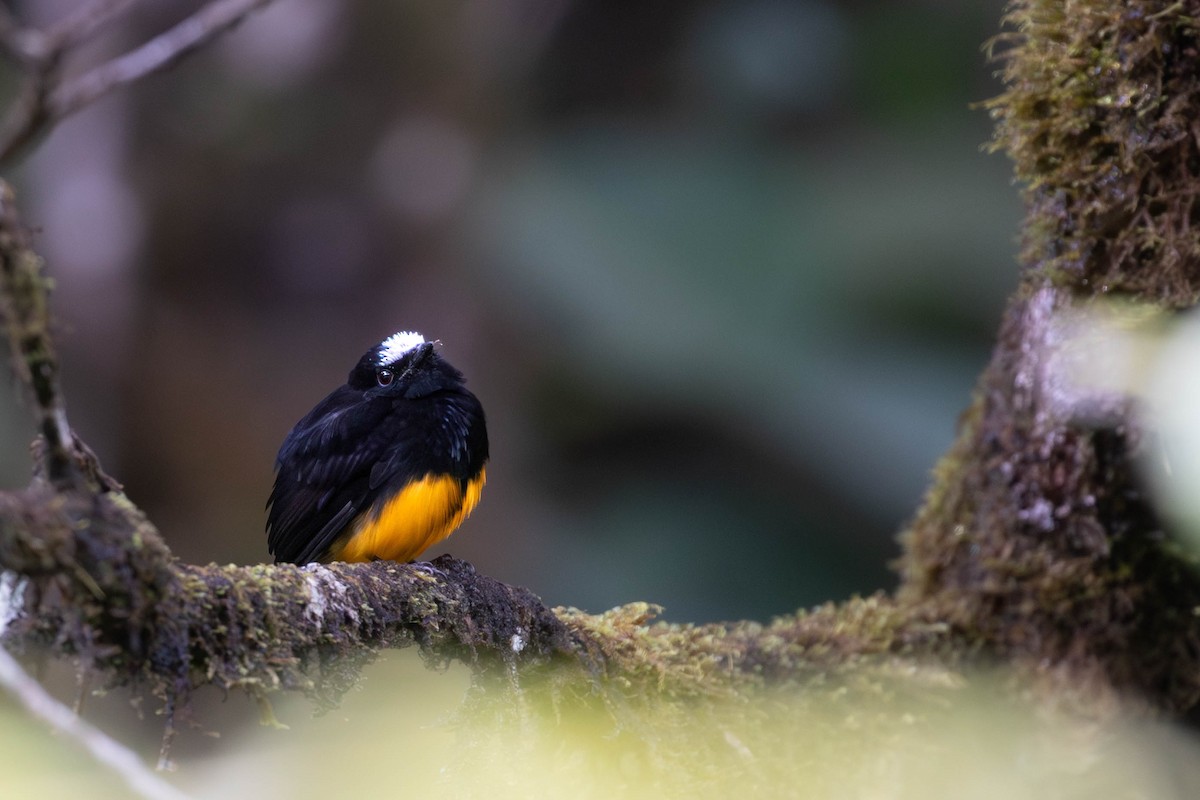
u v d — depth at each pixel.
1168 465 4.79
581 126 15.98
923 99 15.18
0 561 3.15
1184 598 5.63
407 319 15.34
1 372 12.50
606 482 14.23
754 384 13.47
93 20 4.46
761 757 5.41
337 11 15.16
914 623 5.99
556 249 14.38
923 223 14.01
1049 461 5.70
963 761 5.74
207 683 3.72
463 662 4.63
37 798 2.74
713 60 15.68
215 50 14.87
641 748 4.89
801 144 15.43
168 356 15.01
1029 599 5.82
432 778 5.20
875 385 13.35
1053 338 5.45
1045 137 5.45
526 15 15.75
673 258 14.09
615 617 5.31
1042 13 5.45
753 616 12.99
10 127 4.44
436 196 15.52
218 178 15.16
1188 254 5.03
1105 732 5.66
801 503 13.53
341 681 4.09
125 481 14.94
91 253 14.55
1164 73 5.12
